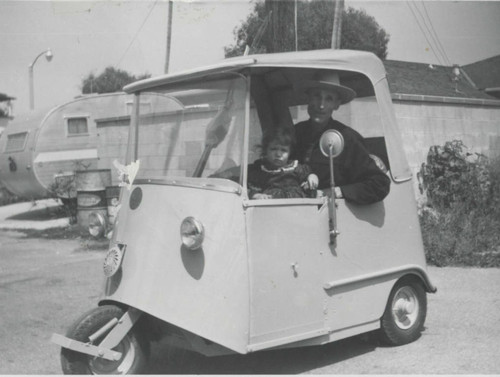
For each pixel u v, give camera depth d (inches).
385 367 166.2
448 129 473.4
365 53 184.5
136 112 176.1
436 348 182.1
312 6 625.6
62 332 218.8
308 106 176.1
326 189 169.3
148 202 154.7
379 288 175.6
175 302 143.8
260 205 144.7
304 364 171.3
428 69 652.7
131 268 150.8
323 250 158.9
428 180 439.5
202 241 143.0
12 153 665.0
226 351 148.5
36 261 374.0
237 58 160.1
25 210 738.8
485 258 311.6
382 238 177.5
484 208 399.2
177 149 163.3
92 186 478.9
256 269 142.9
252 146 167.8
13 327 225.1
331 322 160.6
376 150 189.8
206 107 157.8
